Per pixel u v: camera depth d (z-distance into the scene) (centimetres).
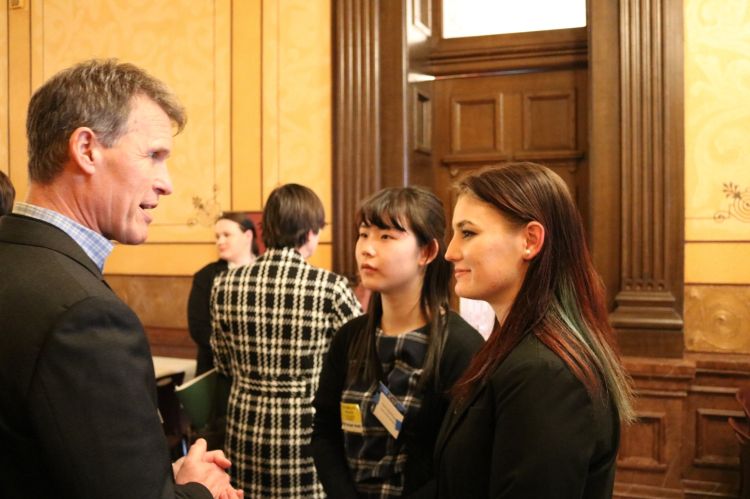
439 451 135
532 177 133
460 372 174
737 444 373
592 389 118
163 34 490
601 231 396
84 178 123
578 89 435
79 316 107
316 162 454
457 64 459
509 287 133
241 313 232
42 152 123
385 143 433
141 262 497
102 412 106
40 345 105
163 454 115
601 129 396
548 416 114
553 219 130
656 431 371
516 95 448
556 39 436
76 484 104
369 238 182
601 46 396
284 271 231
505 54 447
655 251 385
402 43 427
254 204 469
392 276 179
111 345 109
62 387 104
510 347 126
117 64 129
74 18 511
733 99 383
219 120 477
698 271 389
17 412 105
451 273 185
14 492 108
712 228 387
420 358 178
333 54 446
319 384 198
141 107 126
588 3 400
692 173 389
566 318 126
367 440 179
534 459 112
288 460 227
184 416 387
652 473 372
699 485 377
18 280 112
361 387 183
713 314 387
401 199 180
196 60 482
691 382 374
